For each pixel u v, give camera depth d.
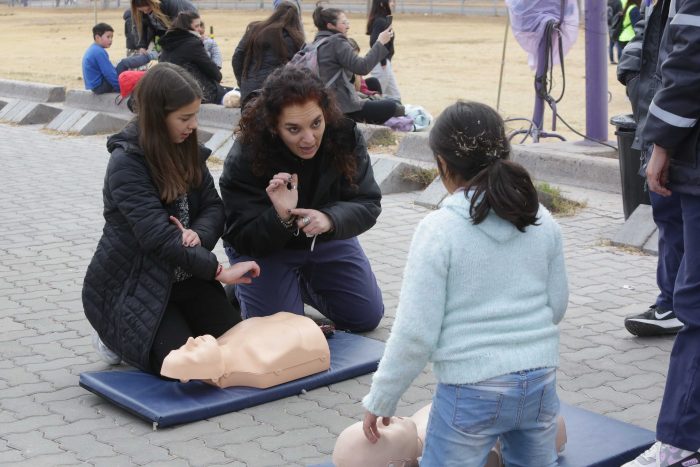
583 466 3.93
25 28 40.50
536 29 10.64
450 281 3.16
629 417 4.59
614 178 9.00
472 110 3.18
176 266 4.86
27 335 5.74
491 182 3.11
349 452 3.73
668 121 3.78
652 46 4.89
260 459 4.19
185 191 4.92
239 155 5.14
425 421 4.02
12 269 7.12
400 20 41.06
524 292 3.20
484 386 3.13
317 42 10.32
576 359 5.30
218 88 12.91
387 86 13.44
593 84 10.20
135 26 13.84
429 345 3.14
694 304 3.76
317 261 5.50
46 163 11.51
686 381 3.74
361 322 5.70
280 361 4.79
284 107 4.80
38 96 15.48
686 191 3.85
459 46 27.25
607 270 6.92
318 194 5.14
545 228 3.28
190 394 4.69
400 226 8.29
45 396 4.88
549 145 10.41
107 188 4.85
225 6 57.00
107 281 4.95
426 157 10.24
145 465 4.15
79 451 4.28
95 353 5.45
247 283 5.11
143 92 4.71
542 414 3.27
